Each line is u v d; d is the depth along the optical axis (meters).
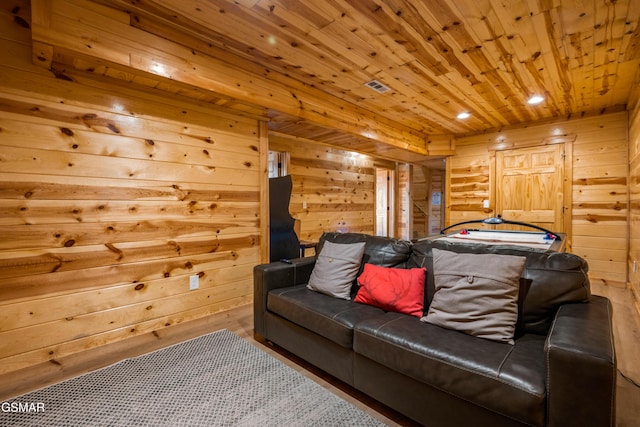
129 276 2.36
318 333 1.86
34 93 1.96
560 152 4.25
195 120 2.68
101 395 1.69
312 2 1.89
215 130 2.81
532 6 1.92
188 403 1.62
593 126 4.02
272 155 5.14
